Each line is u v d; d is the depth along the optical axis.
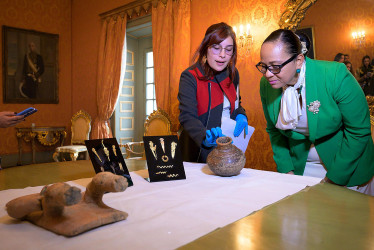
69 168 1.43
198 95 1.72
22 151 6.33
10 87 6.13
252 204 0.82
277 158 1.63
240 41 3.84
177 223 0.66
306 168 1.59
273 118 1.54
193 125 1.56
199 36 4.41
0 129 6.02
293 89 1.40
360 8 2.78
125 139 6.22
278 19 3.50
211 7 4.24
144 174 1.29
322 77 1.35
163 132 4.10
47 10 6.74
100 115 5.97
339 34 2.94
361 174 1.35
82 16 6.79
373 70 2.69
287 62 1.21
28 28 6.43
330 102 1.34
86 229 0.60
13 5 6.21
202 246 0.53
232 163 1.18
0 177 1.21
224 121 1.49
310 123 1.39
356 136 1.32
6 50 6.08
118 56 5.72
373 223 0.67
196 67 1.76
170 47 4.75
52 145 6.79
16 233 0.60
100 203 0.71
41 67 6.58
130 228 0.63
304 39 1.38
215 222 0.67
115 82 5.77
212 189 1.00
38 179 1.17
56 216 0.62
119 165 1.09
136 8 5.39
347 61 2.87
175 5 4.70
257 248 0.52
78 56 6.90
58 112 6.88
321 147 1.46
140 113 6.34
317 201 0.86
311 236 0.58
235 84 1.84
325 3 3.05
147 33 6.04
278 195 0.93
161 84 4.81
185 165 1.54
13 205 0.62
